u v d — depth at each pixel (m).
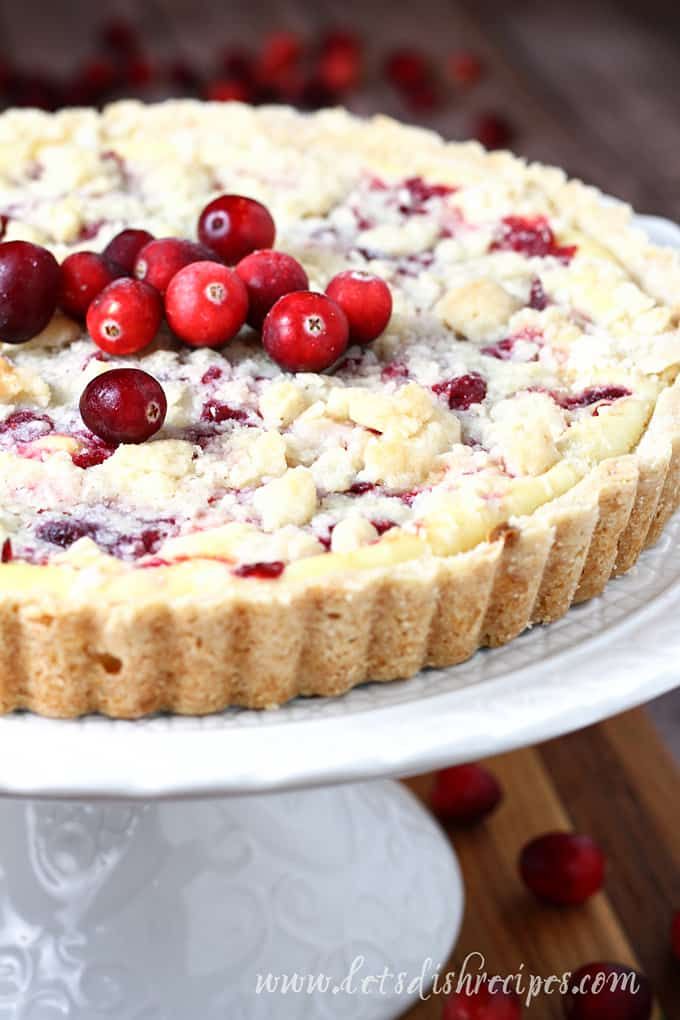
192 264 0.59
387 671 0.54
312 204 0.67
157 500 0.55
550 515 0.55
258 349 0.60
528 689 0.54
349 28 1.23
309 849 0.65
